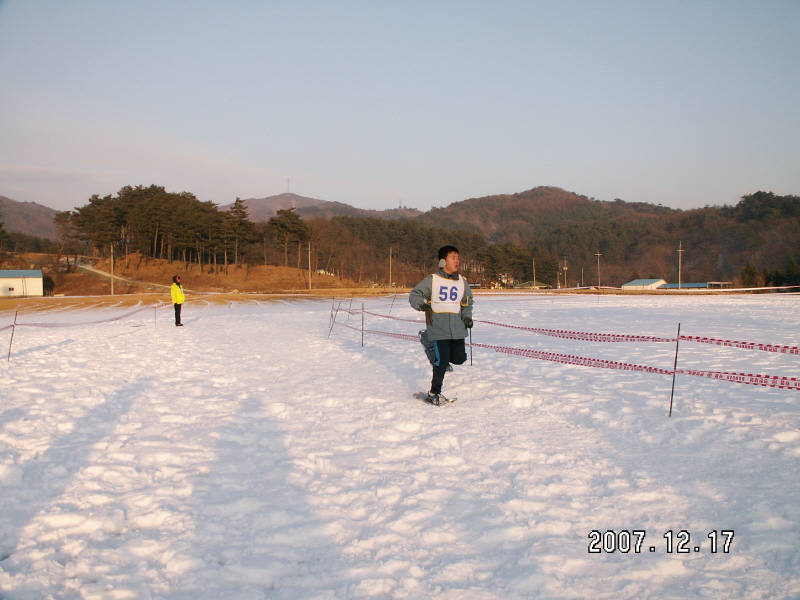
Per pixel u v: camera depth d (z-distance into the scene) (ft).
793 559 9.07
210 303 130.41
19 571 8.96
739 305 102.01
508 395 21.40
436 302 20.54
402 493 12.03
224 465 14.11
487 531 10.25
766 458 13.71
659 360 30.40
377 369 29.12
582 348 36.27
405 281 354.95
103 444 15.69
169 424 18.24
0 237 304.91
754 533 9.98
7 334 52.44
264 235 318.45
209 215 293.23
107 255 301.63
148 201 301.84
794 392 21.40
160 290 235.20
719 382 23.58
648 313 77.66
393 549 9.68
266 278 273.75
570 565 9.05
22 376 27.55
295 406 20.62
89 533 10.44
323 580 8.77
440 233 401.90
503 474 13.15
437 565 9.12
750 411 18.24
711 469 13.17
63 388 24.34
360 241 390.01
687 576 8.76
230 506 11.47
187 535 10.28
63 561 9.47
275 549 9.79
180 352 37.78
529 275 366.43
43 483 12.78
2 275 202.90
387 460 14.29
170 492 12.28
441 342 20.61
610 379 24.59
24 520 10.87
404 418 18.39
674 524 10.45
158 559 9.50
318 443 15.89
